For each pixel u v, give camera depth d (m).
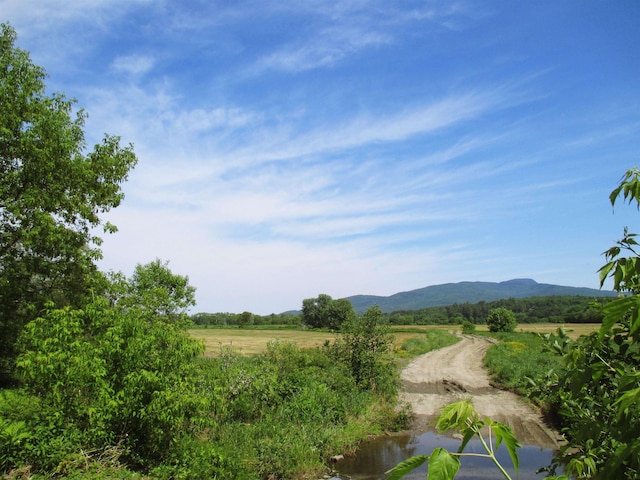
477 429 1.59
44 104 16.28
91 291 15.99
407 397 20.98
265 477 10.52
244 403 13.87
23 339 9.35
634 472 1.67
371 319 21.12
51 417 8.38
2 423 7.93
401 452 12.93
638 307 1.29
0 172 15.41
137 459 8.84
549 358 25.80
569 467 2.29
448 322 137.88
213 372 13.83
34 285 16.47
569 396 3.18
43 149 15.19
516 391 21.44
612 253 2.21
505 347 43.06
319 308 104.81
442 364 34.75
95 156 17.64
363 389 19.48
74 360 8.45
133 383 8.78
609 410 2.66
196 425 11.26
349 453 12.80
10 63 15.80
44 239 15.23
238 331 93.50
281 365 17.84
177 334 10.26
